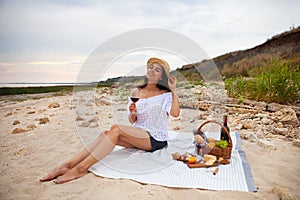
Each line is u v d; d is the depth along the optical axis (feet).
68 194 7.32
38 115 18.72
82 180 8.07
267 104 18.30
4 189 7.68
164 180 7.95
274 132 13.43
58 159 10.02
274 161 9.59
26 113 19.80
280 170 8.80
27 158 10.19
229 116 17.06
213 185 7.63
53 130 14.26
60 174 8.41
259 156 10.07
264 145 11.07
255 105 18.69
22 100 27.43
